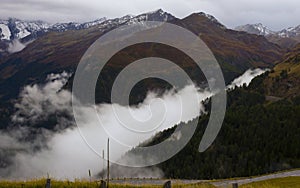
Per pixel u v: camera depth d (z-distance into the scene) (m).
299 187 55.34
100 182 26.20
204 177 144.25
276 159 148.88
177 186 32.88
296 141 155.75
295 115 184.62
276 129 170.75
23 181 26.61
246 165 149.00
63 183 26.00
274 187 47.62
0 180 26.69
